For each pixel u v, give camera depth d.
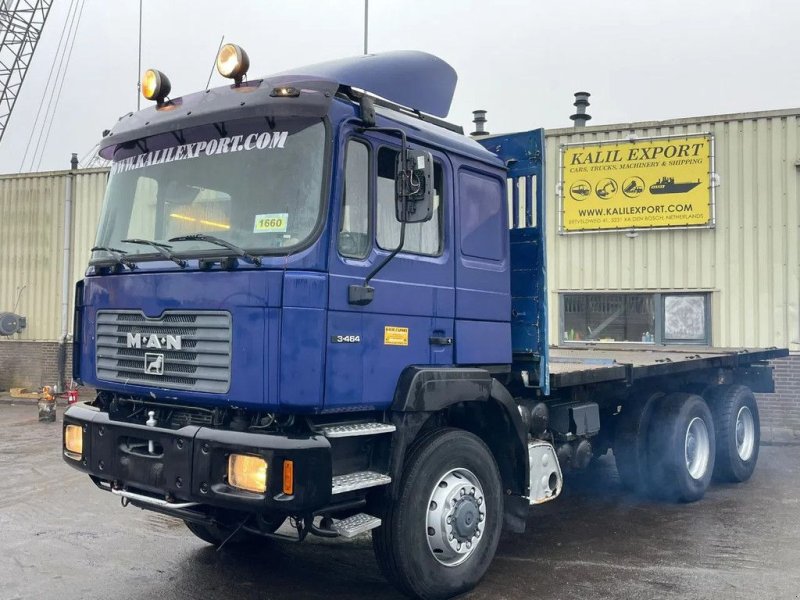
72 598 4.78
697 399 7.74
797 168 12.55
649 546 5.99
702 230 13.07
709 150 12.96
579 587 5.02
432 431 4.83
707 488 8.20
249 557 5.67
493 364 5.36
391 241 4.54
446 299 4.94
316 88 4.28
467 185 5.24
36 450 10.60
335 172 4.14
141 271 4.59
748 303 12.77
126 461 4.49
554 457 5.84
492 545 5.04
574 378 6.02
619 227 13.48
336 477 4.22
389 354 4.47
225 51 4.53
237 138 4.46
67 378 18.08
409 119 4.91
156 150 4.87
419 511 4.52
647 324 13.48
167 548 5.89
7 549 5.85
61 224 18.38
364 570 5.39
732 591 4.93
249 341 4.01
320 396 4.01
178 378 4.32
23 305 18.55
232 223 4.31
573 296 13.92
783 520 6.82
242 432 4.05
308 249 4.02
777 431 12.35
